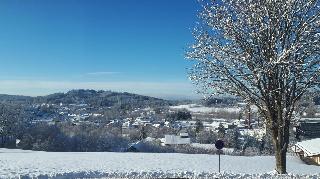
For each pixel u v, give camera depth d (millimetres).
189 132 115250
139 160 36406
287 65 19016
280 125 20125
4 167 24750
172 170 26000
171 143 84000
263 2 19641
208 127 120125
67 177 19516
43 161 31562
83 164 30141
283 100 20031
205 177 19750
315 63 19719
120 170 23656
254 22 19922
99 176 20125
